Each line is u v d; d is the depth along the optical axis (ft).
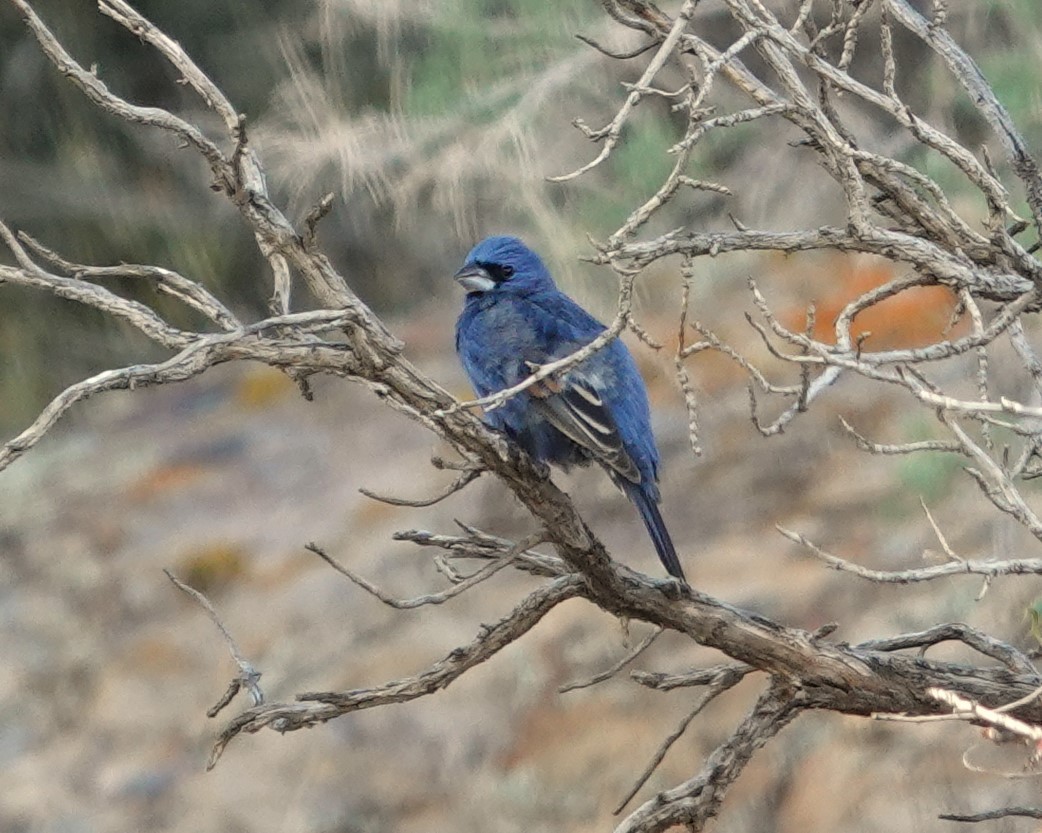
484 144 44.09
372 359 18.21
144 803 47.70
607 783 40.98
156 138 66.95
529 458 18.80
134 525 62.49
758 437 50.65
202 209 67.26
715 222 45.39
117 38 67.82
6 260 68.13
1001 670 19.84
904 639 20.26
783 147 46.16
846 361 16.84
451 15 45.68
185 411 71.05
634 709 43.01
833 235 17.48
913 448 18.67
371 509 57.77
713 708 41.55
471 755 44.50
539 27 45.19
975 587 39.50
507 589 51.21
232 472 64.23
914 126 17.49
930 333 47.78
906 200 19.13
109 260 67.72
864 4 17.56
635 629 45.68
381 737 46.75
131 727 51.24
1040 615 20.66
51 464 69.05
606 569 19.34
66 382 69.56
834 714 38.68
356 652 50.39
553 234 44.34
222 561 57.98
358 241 64.69
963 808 33.96
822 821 35.60
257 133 47.70
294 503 60.49
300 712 19.07
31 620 58.75
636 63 44.83
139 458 66.74
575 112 45.47
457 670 19.21
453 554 20.29
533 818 40.98
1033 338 43.34
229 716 50.26
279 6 61.98
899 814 34.55
